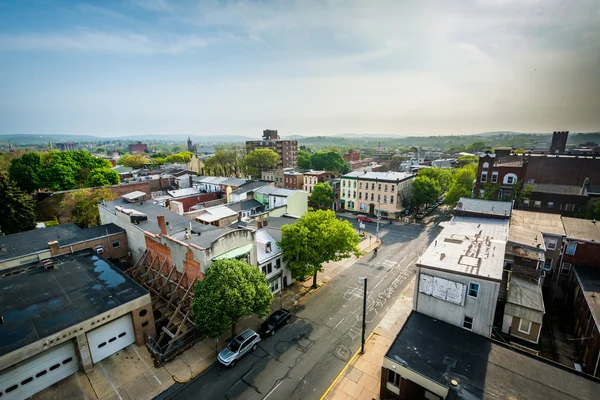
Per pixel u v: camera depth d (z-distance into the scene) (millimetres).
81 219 55781
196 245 29656
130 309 26797
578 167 66312
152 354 27047
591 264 33625
